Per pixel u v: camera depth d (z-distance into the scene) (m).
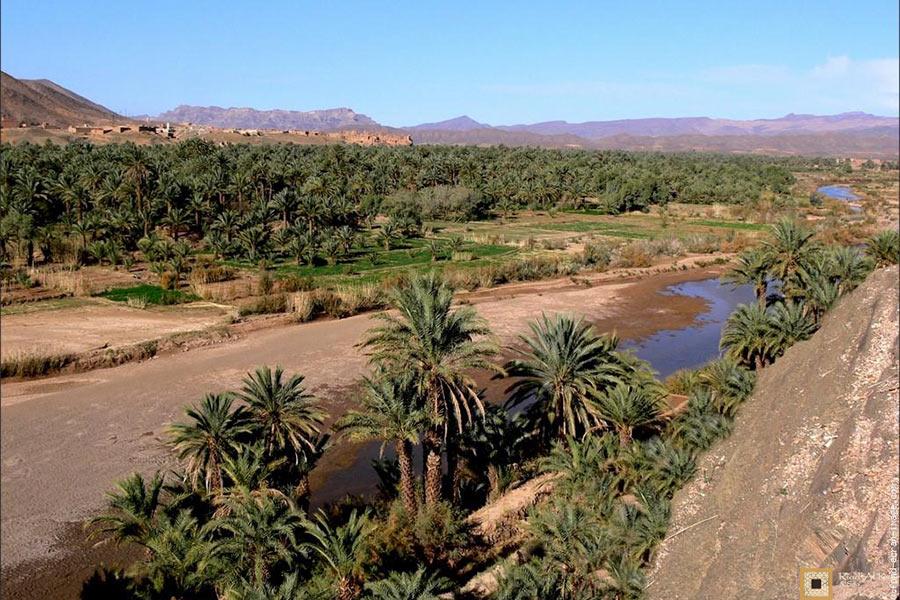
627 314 55.59
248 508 17.19
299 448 21.72
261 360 41.34
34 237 65.06
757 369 30.23
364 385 21.69
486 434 25.19
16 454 27.95
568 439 22.64
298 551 17.30
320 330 48.41
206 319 49.28
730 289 65.69
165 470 26.97
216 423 20.67
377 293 55.94
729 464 17.53
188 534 18.91
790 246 40.31
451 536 20.64
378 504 23.91
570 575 16.92
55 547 22.05
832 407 14.70
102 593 19.59
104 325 46.38
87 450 28.59
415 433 19.94
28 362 37.56
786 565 12.09
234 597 16.33
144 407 33.50
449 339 21.19
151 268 63.81
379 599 16.50
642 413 23.41
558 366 24.62
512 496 23.66
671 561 15.78
